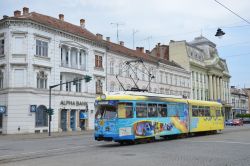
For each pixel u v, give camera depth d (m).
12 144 28.03
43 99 46.19
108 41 64.94
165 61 76.31
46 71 46.94
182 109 31.89
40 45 46.50
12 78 44.47
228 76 109.81
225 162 15.33
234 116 117.19
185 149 20.86
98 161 15.95
